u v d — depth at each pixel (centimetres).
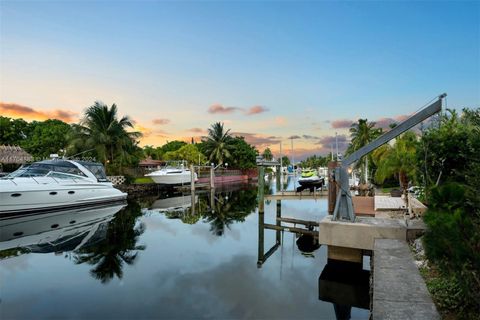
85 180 2058
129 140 2991
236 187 4447
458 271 328
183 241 1177
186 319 546
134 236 1262
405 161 1031
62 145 3822
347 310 594
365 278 772
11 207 1645
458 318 363
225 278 767
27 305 600
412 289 436
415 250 618
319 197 1625
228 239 1224
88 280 741
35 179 1786
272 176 8081
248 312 580
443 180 851
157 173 3344
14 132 4191
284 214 1883
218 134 5250
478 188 406
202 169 4900
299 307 609
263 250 1069
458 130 841
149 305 604
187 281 742
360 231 736
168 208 2192
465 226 324
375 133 3819
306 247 1139
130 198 2842
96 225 1512
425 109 749
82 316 553
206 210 2102
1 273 791
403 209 1010
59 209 1883
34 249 1044
